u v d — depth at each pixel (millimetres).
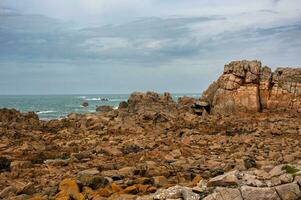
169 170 20500
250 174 15031
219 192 13703
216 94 53562
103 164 23016
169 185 16875
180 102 62719
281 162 22297
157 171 19891
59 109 97375
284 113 50000
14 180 20016
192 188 14734
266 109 52844
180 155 25641
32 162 25234
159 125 42156
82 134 37312
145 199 14219
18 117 47969
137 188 16391
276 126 39281
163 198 14148
